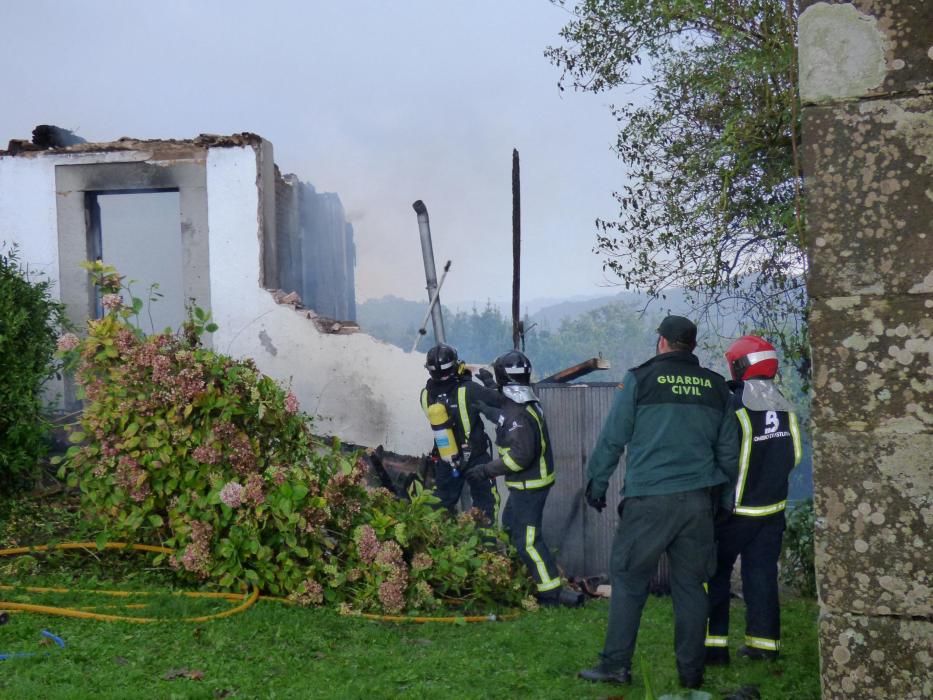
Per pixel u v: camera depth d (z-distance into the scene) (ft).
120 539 19.69
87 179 31.01
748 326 24.71
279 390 19.95
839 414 8.13
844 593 8.14
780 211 23.44
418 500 20.63
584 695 12.98
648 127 25.45
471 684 13.33
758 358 15.53
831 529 8.18
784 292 24.59
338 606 17.79
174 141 30.78
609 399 25.55
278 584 18.03
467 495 27.78
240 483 18.70
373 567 18.38
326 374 29.86
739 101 24.20
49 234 31.12
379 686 12.70
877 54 8.00
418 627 17.35
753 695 13.07
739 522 15.17
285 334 30.19
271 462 19.48
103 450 18.94
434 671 13.88
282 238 35.12
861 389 8.06
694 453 13.82
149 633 14.65
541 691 13.05
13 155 31.32
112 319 20.11
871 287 8.02
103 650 13.51
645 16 24.64
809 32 8.22
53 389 29.30
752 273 25.07
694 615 13.67
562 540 25.73
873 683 8.06
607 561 25.53
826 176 8.17
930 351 7.84
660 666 14.84
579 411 25.77
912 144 7.90
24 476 24.29
